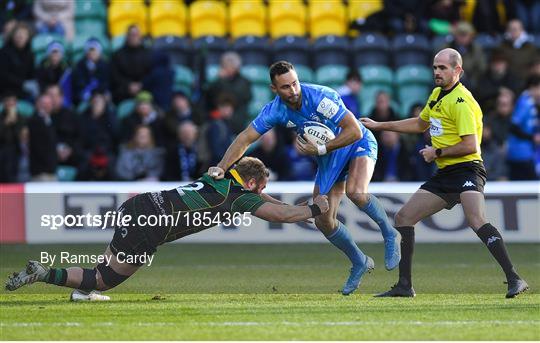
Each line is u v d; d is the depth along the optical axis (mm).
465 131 31094
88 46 58875
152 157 53906
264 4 69250
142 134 53875
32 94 59875
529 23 67562
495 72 57875
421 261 43156
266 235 48594
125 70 59062
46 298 32062
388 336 25094
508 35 61656
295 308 29578
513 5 66312
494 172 53531
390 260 33000
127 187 48094
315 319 27453
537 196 48219
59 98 55375
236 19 68188
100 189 47875
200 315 28141
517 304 30219
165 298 32250
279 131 53219
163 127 54875
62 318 27531
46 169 53250
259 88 62750
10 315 28031
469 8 68250
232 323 26797
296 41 65125
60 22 64938
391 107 54625
